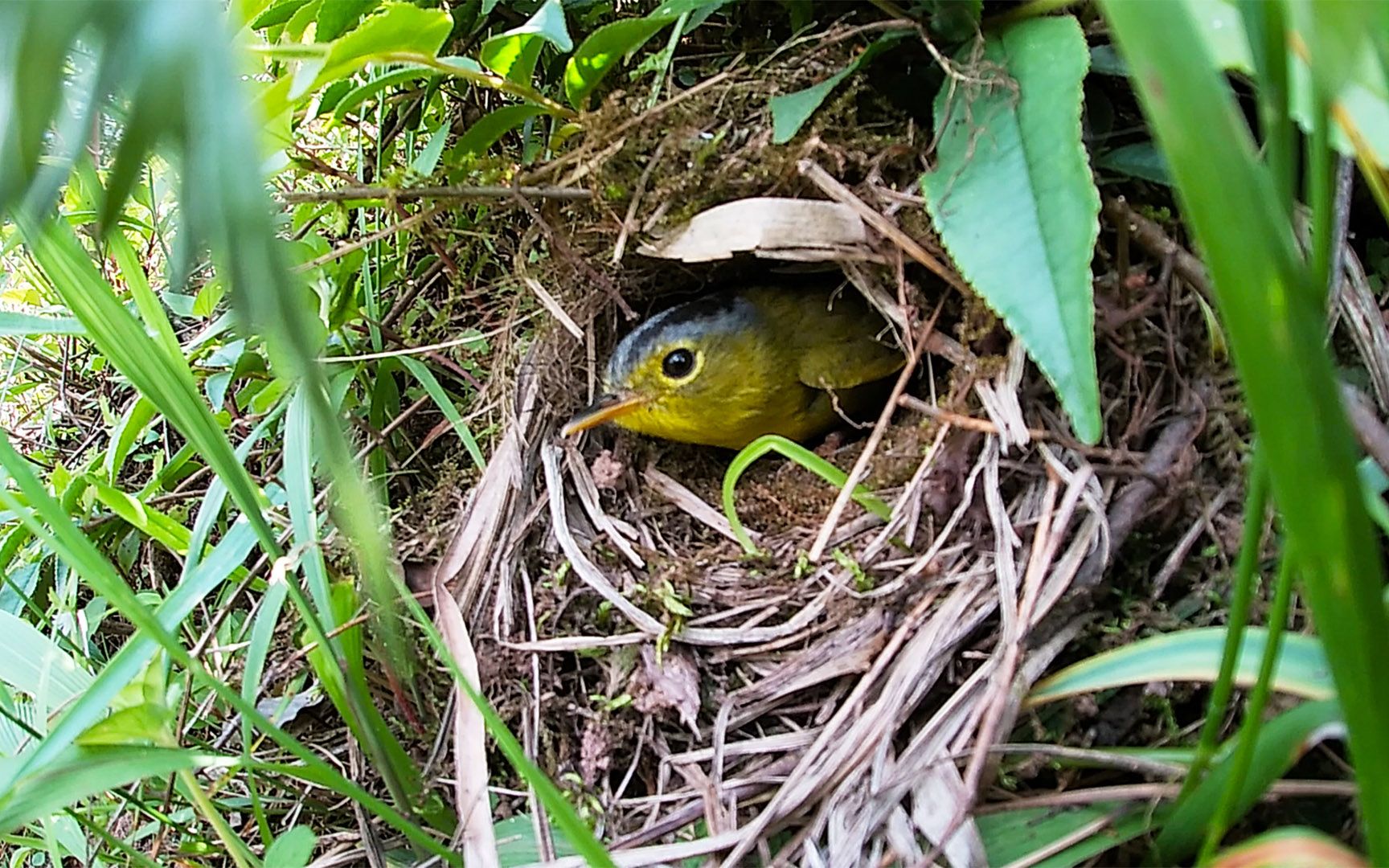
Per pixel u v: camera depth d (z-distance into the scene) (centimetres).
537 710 9
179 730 9
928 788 7
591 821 8
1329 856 5
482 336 11
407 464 12
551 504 10
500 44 10
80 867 10
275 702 10
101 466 12
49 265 6
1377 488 7
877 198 9
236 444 12
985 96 8
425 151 11
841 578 9
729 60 11
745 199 10
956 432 9
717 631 9
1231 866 5
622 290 12
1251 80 8
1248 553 5
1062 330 7
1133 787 7
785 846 8
